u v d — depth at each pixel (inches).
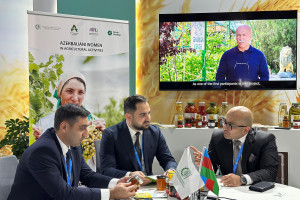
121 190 74.1
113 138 103.7
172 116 168.7
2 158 81.7
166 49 162.2
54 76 138.8
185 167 71.2
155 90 169.3
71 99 141.9
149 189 84.4
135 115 101.1
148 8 167.8
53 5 158.4
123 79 153.1
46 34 136.6
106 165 100.3
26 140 141.6
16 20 159.8
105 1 162.9
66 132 75.2
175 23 160.7
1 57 156.6
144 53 169.6
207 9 163.3
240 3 160.9
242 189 83.8
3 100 157.2
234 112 98.1
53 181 71.8
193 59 161.0
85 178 90.6
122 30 152.4
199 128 141.5
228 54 158.7
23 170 73.1
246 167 100.3
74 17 141.6
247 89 158.6
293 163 136.4
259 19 155.9
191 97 167.0
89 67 145.7
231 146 102.7
